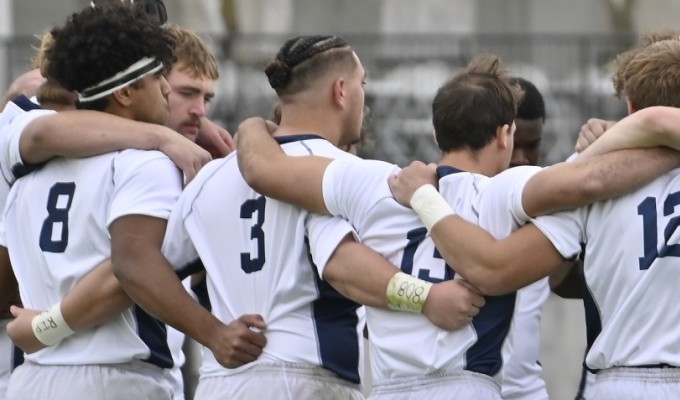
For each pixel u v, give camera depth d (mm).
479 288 15000
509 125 15828
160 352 16797
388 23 67938
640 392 14734
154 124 16859
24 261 16984
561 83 51250
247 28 65812
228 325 15883
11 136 17094
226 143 19734
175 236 16297
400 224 15477
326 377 15828
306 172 15516
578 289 18547
